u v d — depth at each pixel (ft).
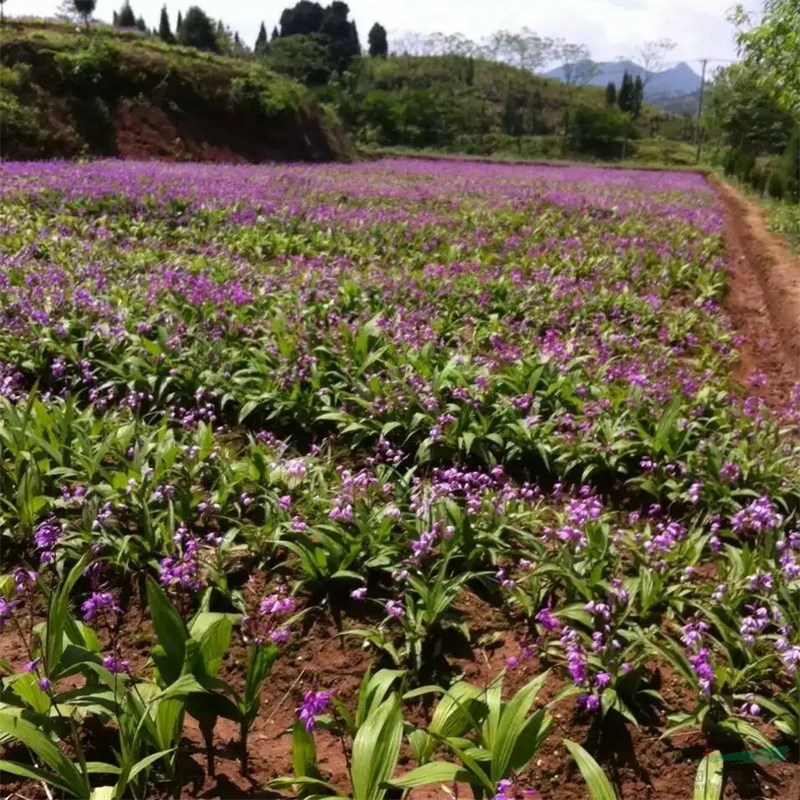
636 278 45.16
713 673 12.32
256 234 49.70
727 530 17.81
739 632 14.11
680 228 62.59
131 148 114.83
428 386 23.58
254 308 31.37
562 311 36.88
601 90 334.44
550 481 21.49
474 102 260.01
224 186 68.13
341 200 70.23
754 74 58.13
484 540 16.39
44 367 25.63
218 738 12.16
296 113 140.67
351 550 15.61
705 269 48.91
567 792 11.58
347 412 23.29
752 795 11.39
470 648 14.51
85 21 137.08
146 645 14.12
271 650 11.46
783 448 21.88
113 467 19.57
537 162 182.29
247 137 132.87
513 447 21.83
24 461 18.06
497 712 10.58
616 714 12.75
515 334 32.71
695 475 20.43
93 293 31.55
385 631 14.69
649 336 35.70
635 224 62.80
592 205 74.95
